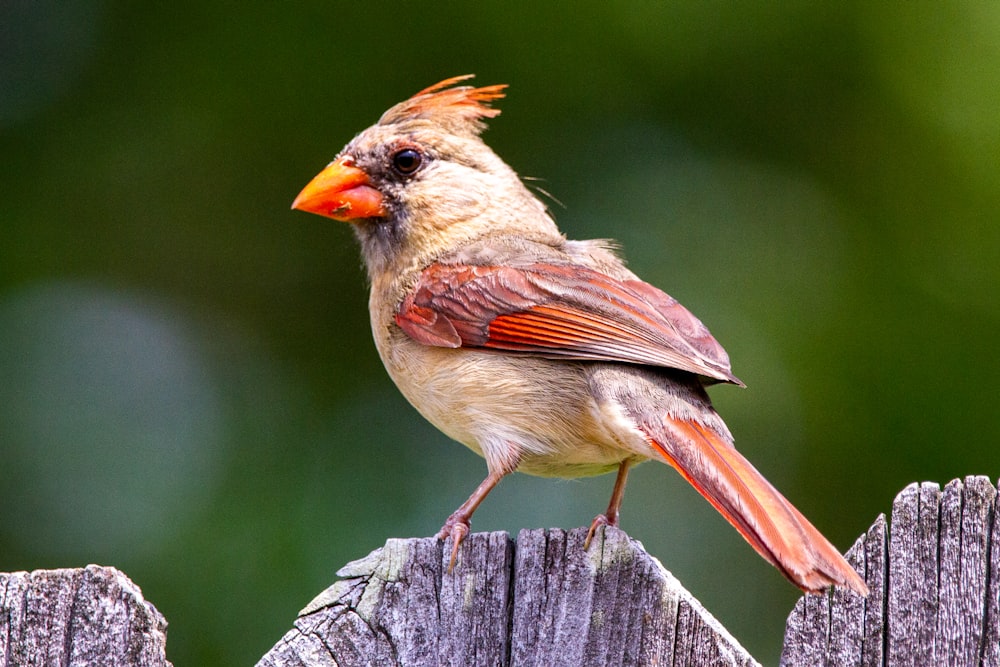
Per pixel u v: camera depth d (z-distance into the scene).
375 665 5.06
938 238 11.76
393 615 5.11
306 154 12.28
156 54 12.38
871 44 12.17
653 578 5.04
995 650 4.83
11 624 4.83
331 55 12.36
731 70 12.30
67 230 12.05
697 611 5.00
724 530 10.97
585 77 12.30
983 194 11.74
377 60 12.33
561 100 12.30
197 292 12.13
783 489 10.98
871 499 11.04
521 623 5.07
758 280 11.78
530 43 12.28
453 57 12.34
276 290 12.14
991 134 11.82
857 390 11.29
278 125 12.30
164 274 12.12
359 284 12.02
